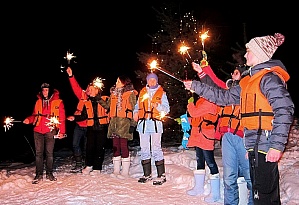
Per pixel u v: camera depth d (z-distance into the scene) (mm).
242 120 4363
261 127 4195
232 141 5426
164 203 6371
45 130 8281
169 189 7242
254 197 4242
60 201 6633
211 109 6328
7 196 7195
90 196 6828
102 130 8875
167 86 11719
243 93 4391
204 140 6473
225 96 4852
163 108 7809
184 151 9305
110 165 9672
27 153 15047
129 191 7113
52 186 7688
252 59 4406
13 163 12031
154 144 7727
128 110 8422
